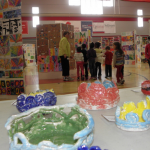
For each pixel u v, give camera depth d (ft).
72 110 3.55
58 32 19.92
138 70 25.20
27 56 42.27
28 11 39.70
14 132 3.07
